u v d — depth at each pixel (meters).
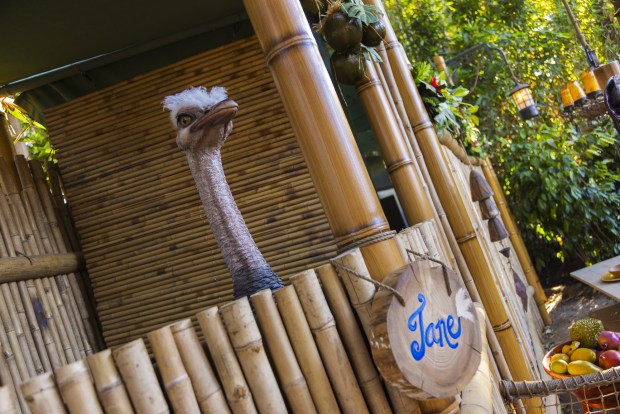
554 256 10.05
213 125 2.20
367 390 1.92
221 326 1.75
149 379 1.60
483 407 2.00
